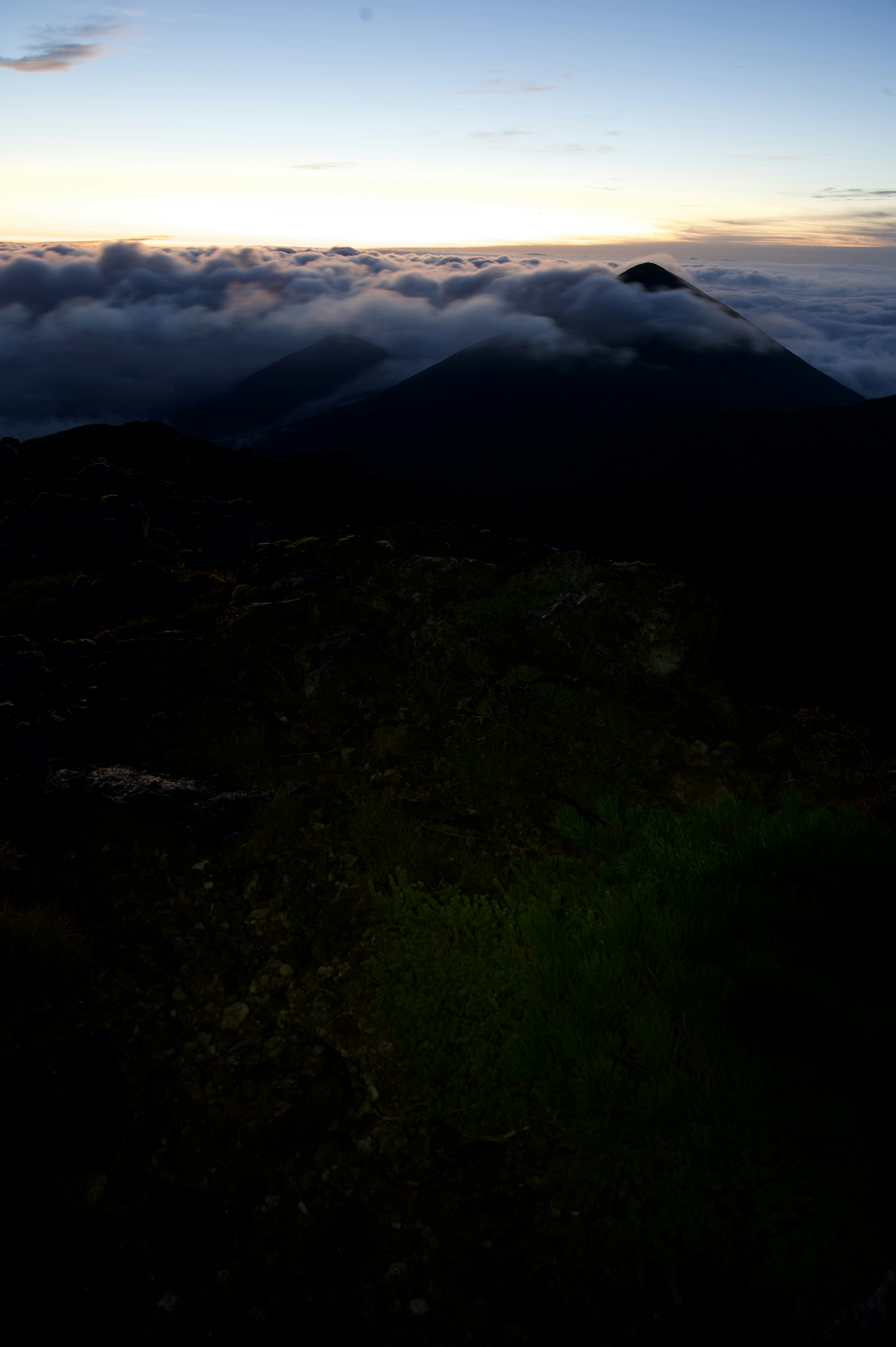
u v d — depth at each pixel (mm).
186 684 7758
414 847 5438
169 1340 2939
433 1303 3055
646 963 4355
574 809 5820
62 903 5008
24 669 7621
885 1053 3693
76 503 21000
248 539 25688
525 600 8414
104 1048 4023
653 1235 3117
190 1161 3576
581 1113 3492
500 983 4305
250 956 4715
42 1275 3105
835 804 6492
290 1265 3176
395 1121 3744
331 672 7406
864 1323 2814
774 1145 3291
